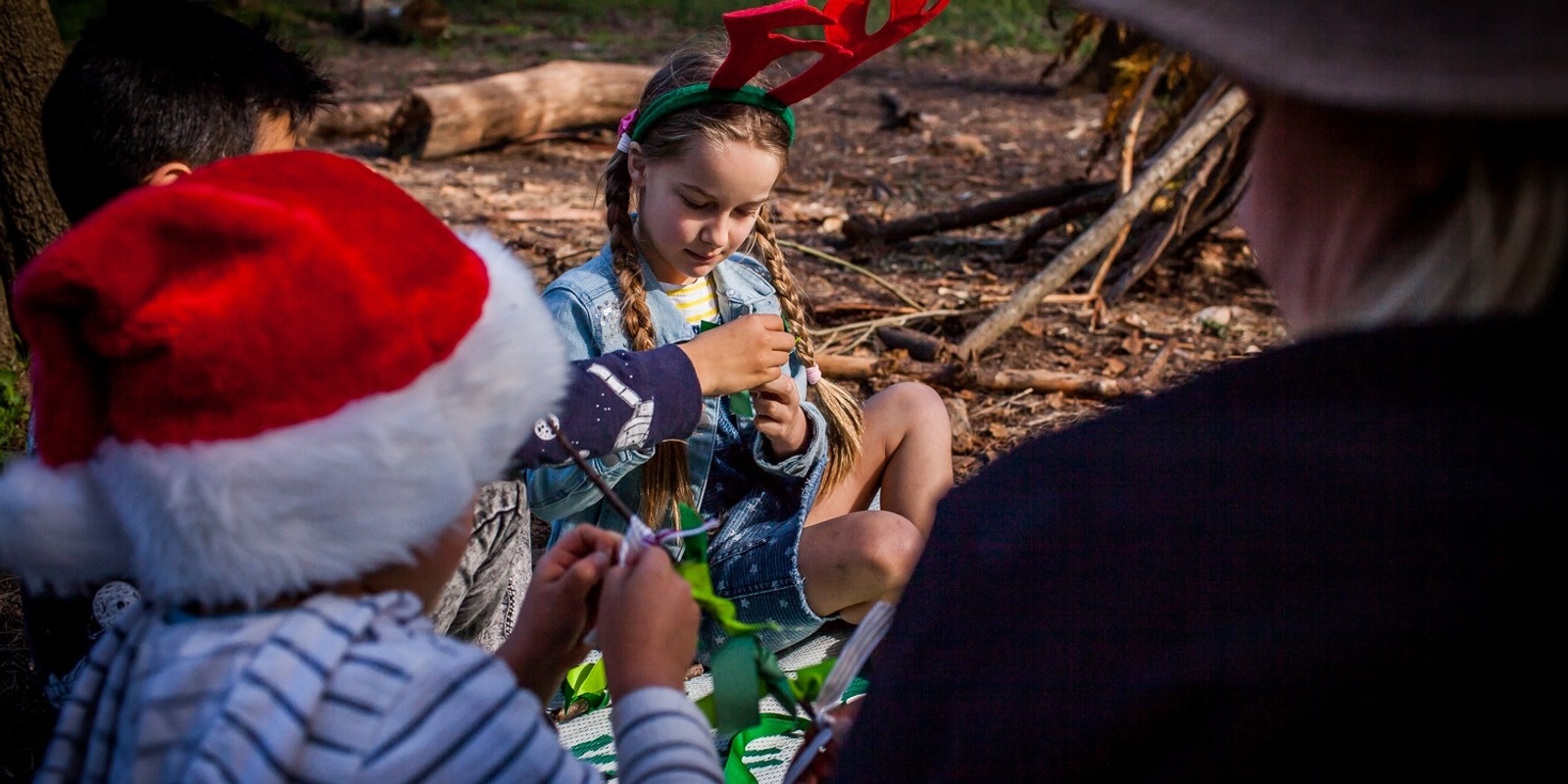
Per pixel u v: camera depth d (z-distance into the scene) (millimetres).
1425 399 857
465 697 1143
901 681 1040
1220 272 5309
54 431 1130
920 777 1013
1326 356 902
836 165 7449
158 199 1092
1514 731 784
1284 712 830
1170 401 975
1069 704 921
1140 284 5164
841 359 4172
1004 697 955
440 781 1111
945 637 1007
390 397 1148
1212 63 839
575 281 2551
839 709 1663
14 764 2424
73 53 2018
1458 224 862
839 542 2549
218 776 1062
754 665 1475
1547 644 773
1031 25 12516
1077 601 930
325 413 1117
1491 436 826
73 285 1045
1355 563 832
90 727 1234
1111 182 5453
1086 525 945
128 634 1249
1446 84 746
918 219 5684
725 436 2836
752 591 2623
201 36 2008
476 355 1220
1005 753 946
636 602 1364
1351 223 921
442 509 1198
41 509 1141
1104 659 912
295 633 1140
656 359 2061
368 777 1086
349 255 1139
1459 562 801
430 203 6254
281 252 1101
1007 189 6992
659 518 2521
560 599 1454
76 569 1195
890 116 8656
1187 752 871
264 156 1246
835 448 2775
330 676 1120
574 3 13062
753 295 2764
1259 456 892
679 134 2361
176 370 1072
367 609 1184
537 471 2385
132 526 1132
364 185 1240
